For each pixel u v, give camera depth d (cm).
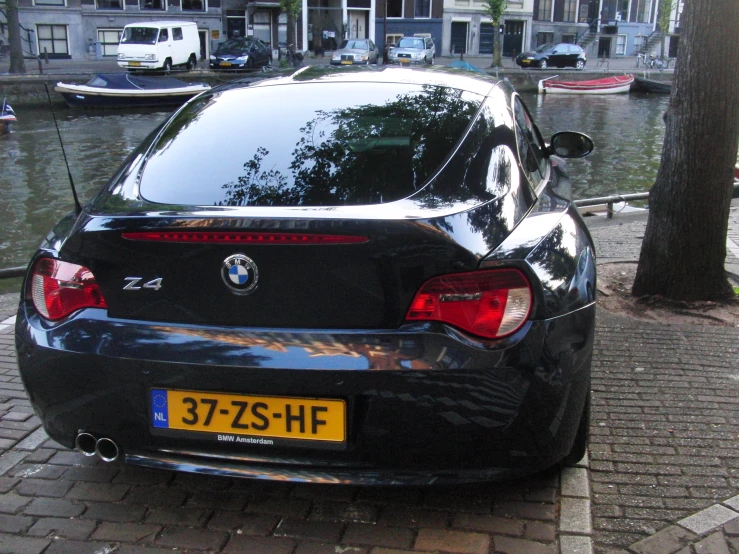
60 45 4028
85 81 3127
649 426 359
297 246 243
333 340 246
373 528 283
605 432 353
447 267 243
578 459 317
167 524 287
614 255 668
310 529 283
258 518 290
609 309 525
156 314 260
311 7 4759
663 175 519
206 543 276
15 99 2930
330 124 314
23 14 3919
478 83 361
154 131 341
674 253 518
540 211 294
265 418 254
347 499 301
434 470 257
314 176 284
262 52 3709
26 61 3944
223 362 248
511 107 353
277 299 249
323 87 344
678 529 279
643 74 4434
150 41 3350
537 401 251
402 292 245
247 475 261
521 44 5288
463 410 246
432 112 319
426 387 243
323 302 247
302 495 304
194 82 3334
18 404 388
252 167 293
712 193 506
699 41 488
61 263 270
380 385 243
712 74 489
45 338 268
